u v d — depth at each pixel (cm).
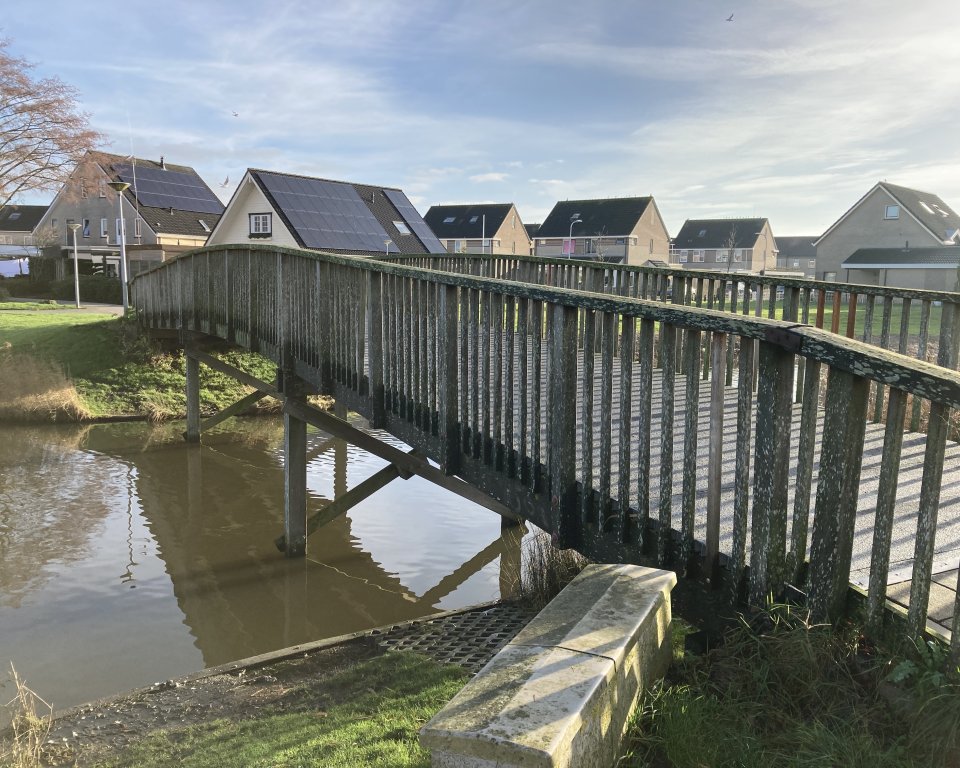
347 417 1691
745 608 282
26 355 1783
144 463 1302
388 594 770
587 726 201
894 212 4662
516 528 925
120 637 661
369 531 958
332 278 716
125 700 411
